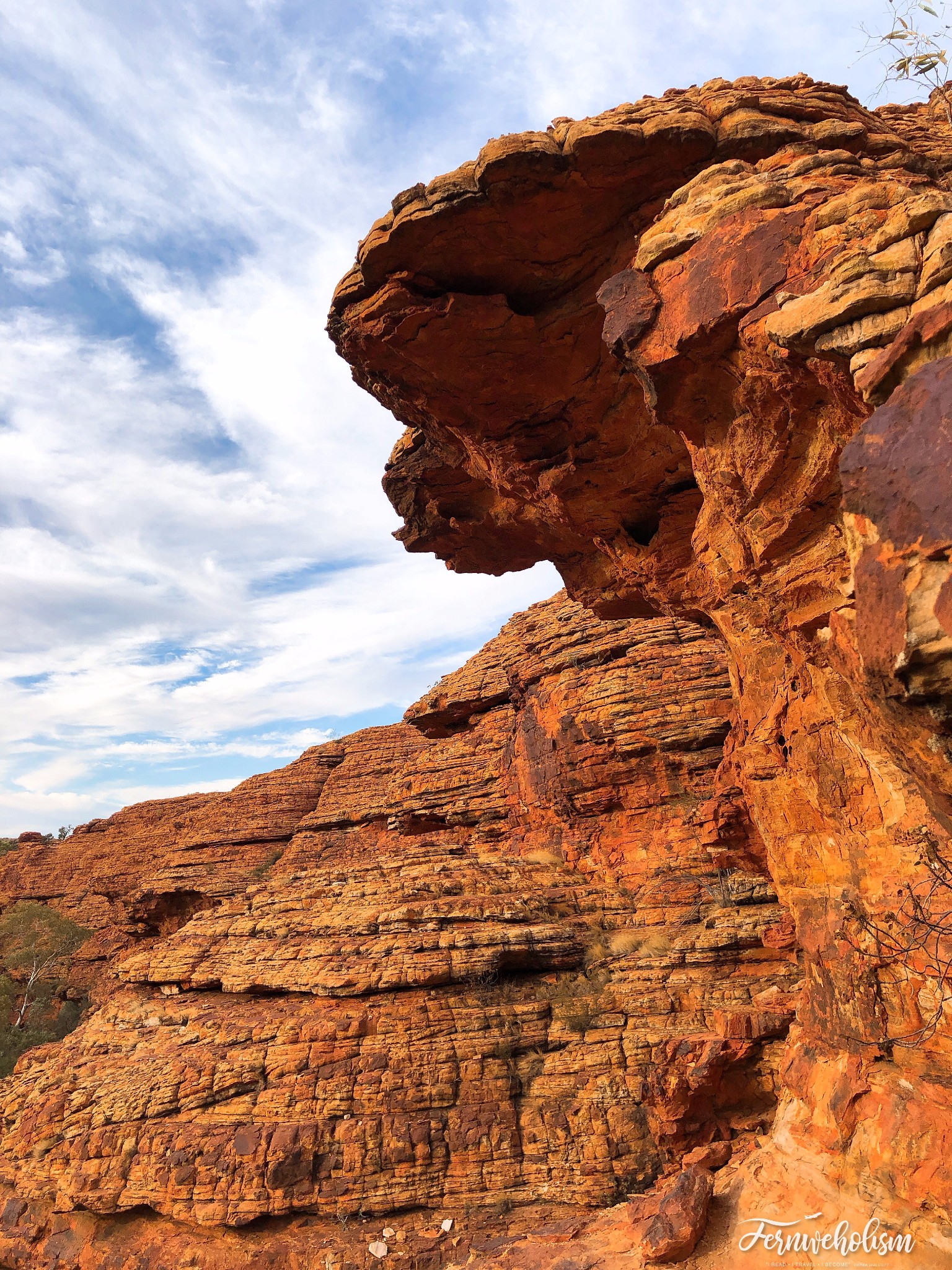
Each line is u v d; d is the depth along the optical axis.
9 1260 17.70
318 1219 16.70
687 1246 9.30
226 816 63.72
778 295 6.66
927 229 5.74
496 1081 18.31
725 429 8.91
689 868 23.36
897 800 9.11
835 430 7.67
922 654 3.14
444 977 20.30
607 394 12.45
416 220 9.99
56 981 60.97
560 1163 16.98
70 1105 19.89
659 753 24.72
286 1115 17.94
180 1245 16.58
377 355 12.07
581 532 15.21
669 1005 19.22
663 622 27.97
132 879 68.81
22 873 78.12
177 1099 18.88
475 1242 15.65
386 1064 18.45
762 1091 16.34
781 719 11.40
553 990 20.66
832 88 10.17
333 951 21.73
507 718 35.59
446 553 18.34
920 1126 8.26
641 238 8.43
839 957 9.98
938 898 8.41
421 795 35.94
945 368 3.44
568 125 9.80
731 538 10.52
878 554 3.45
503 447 13.64
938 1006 8.23
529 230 10.23
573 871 26.30
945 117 11.35
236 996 22.95
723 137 9.30
